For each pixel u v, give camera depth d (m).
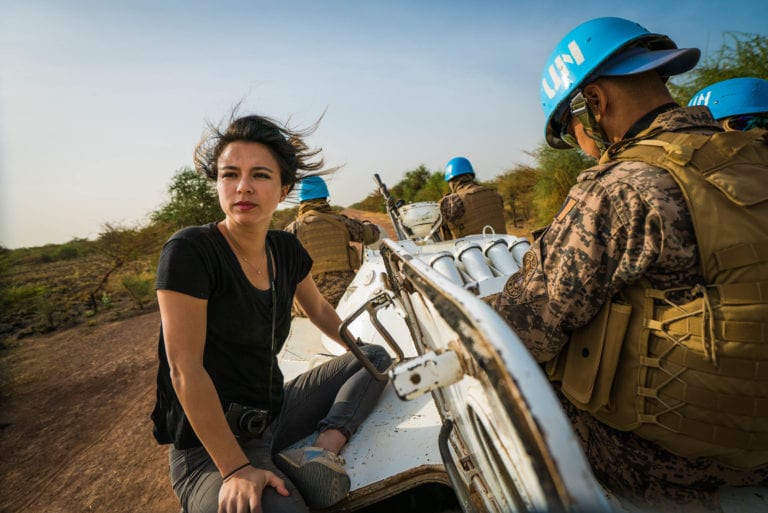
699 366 0.97
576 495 0.52
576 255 1.10
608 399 1.13
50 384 5.32
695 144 1.01
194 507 1.34
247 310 1.49
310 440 1.74
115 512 2.65
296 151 1.66
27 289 9.78
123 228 12.26
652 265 1.01
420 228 3.63
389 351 2.26
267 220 1.54
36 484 3.13
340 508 1.44
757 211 0.93
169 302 1.35
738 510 1.17
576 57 1.25
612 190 1.06
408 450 1.54
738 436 0.98
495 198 4.40
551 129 1.51
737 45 5.52
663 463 1.15
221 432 1.31
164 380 1.50
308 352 2.76
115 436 3.71
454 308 0.71
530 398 0.55
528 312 1.21
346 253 3.59
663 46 1.26
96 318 9.13
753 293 0.91
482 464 1.02
